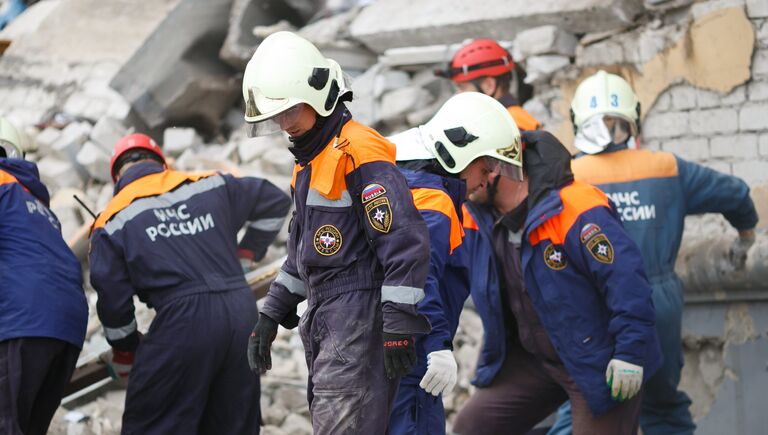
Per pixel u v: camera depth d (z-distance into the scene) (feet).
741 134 42.42
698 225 42.91
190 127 58.70
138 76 57.31
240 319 33.91
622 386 31.24
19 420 31.45
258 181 36.58
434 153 28.22
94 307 47.21
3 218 32.22
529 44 47.16
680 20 44.39
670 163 36.65
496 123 28.60
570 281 31.83
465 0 50.31
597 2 45.01
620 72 45.44
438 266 26.53
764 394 40.16
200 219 34.47
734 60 42.34
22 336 31.04
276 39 24.18
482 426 34.42
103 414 41.06
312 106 23.63
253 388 34.45
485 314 33.17
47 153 57.82
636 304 31.07
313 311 24.67
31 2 76.64
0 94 64.75
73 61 63.26
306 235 24.36
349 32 53.62
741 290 40.04
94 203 55.31
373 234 23.56
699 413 41.65
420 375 27.45
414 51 51.39
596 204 31.63
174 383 33.17
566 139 46.85
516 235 32.35
